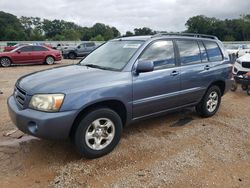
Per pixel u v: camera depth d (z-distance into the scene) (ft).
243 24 231.09
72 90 12.69
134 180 12.14
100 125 13.73
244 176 12.78
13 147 14.93
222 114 21.49
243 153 14.96
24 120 12.57
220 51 20.75
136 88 14.79
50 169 12.85
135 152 14.60
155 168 13.12
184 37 18.28
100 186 11.68
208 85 19.39
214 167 13.42
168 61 16.78
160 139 16.31
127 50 16.05
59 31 325.21
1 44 141.49
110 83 13.84
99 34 270.26
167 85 16.39
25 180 12.03
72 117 12.52
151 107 15.85
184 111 21.66
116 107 14.76
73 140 13.32
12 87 31.86
